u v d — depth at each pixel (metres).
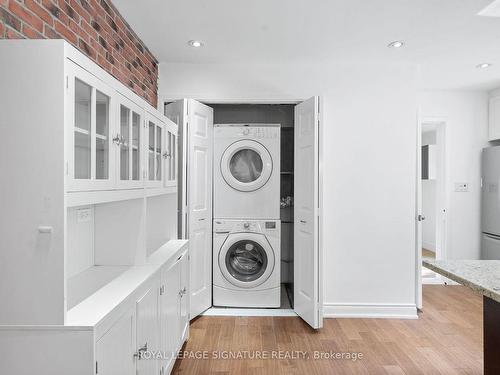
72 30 1.69
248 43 2.70
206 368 2.23
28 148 1.08
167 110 3.07
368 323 2.97
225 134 3.27
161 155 2.22
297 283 3.10
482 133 4.10
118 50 2.25
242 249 3.37
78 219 1.70
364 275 3.13
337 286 3.13
